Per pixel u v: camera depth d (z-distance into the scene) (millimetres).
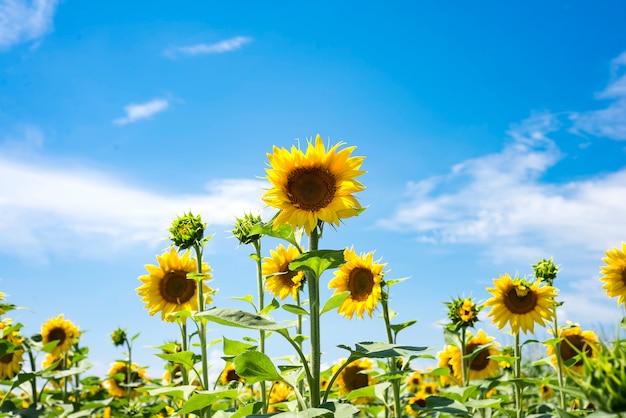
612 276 2098
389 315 1903
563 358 2260
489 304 2117
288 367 1504
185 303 1985
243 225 1748
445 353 2615
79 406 2492
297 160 1288
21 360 2451
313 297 1190
